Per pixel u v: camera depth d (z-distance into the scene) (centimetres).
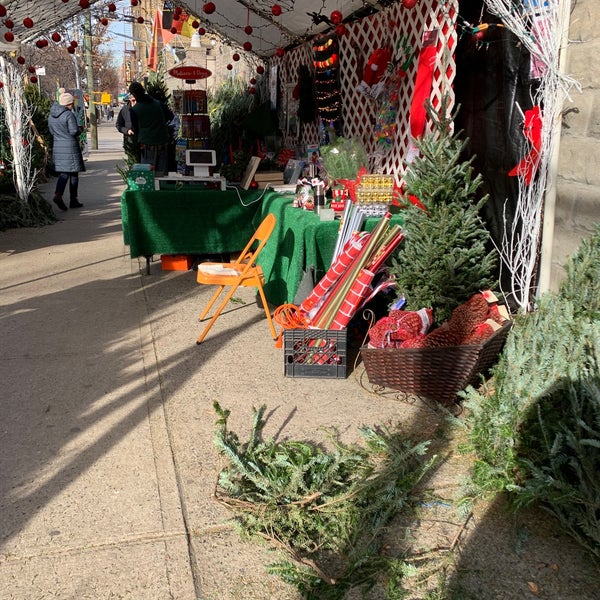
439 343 375
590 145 372
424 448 308
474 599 234
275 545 263
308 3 671
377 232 407
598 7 356
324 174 602
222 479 302
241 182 705
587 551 256
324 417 366
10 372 430
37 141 1434
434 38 481
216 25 890
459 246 422
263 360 450
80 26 910
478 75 474
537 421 299
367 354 383
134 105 1025
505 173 460
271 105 986
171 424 360
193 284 646
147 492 298
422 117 495
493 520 278
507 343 352
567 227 397
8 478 309
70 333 506
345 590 241
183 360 451
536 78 409
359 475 309
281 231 539
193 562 255
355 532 269
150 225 652
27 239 883
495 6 393
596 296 325
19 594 237
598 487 253
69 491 298
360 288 405
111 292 619
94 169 1927
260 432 349
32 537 268
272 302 561
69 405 383
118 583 243
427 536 270
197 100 796
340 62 704
